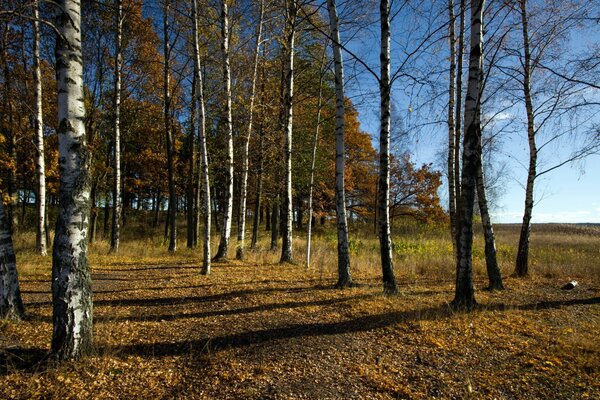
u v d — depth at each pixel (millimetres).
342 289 7867
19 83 13961
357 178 28203
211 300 6793
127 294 7176
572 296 7789
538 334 5180
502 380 3824
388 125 7516
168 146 14953
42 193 12062
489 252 8664
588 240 21578
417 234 25219
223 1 11203
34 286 7504
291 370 3924
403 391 3562
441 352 4516
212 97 14586
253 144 15375
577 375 3912
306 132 14766
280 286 8109
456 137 10773
